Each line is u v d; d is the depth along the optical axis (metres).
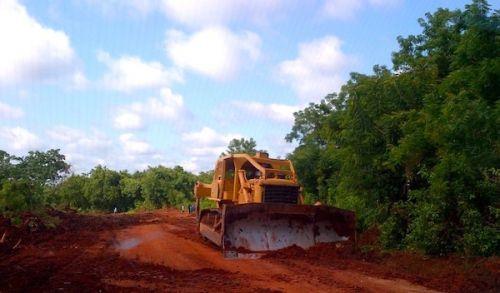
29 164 24.91
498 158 10.74
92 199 54.69
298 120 27.80
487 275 10.17
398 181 15.71
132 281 9.23
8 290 7.96
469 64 12.07
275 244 12.92
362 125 15.51
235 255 12.33
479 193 12.12
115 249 13.66
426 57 15.71
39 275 9.20
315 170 24.08
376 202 15.85
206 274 10.14
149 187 53.31
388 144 14.87
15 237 14.27
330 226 13.62
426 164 13.71
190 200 51.53
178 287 8.80
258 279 9.72
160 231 19.61
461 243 12.13
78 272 9.84
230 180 16.19
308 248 13.09
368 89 15.49
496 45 11.35
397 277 10.40
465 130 10.41
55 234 16.25
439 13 16.42
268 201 13.82
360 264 11.80
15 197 15.74
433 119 12.20
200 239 16.66
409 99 14.98
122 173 58.16
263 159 15.55
